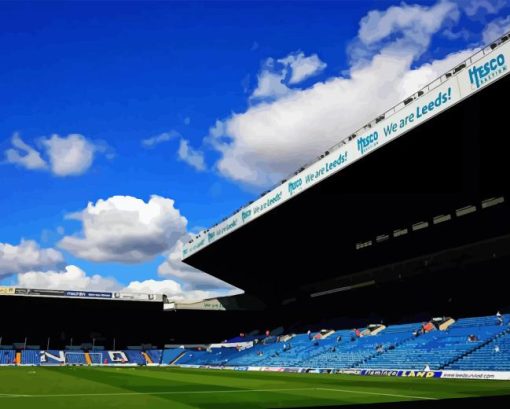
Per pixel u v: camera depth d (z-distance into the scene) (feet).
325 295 237.04
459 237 160.76
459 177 129.29
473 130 106.42
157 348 318.86
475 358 124.67
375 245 183.93
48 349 299.79
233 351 268.41
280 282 245.24
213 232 205.77
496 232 151.12
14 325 291.79
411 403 58.18
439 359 135.33
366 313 225.76
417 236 168.14
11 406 57.62
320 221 170.09
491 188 133.39
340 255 200.03
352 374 145.79
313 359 191.11
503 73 88.07
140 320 307.17
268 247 204.44
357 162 125.29
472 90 94.32
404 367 142.00
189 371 182.09
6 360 274.77
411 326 182.50
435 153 118.21
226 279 255.91
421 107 106.42
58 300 267.18
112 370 190.39
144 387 93.97
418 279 188.03
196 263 242.17
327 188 143.02
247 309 281.74
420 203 148.77
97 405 60.23
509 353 117.39
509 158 116.47
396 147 116.26
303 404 60.39
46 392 80.69
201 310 288.92
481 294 171.63
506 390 77.05
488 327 144.46
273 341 254.88
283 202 156.46
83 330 306.55
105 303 275.80
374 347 173.47
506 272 158.81
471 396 66.90
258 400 66.44
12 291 254.06
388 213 159.22
